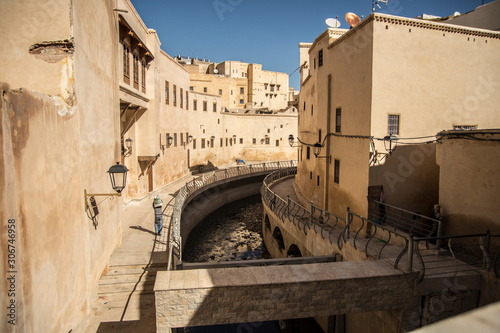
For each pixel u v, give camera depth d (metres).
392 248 10.48
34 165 5.56
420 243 10.31
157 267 10.99
